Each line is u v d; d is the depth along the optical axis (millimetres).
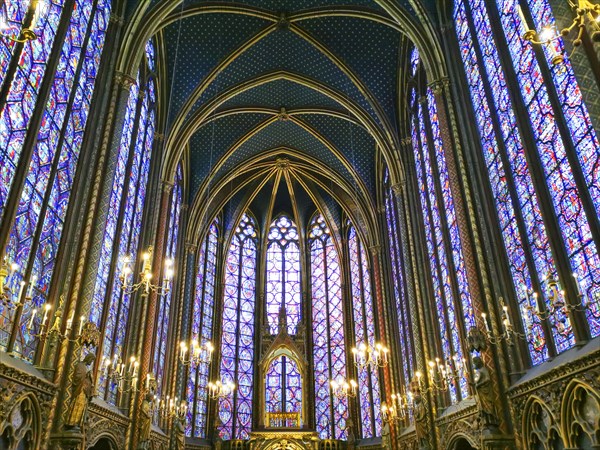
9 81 10023
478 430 14266
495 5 14742
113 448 15797
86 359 12375
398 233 24656
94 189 14469
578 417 10062
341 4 21609
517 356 13125
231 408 30641
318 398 31844
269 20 22578
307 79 25562
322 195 34938
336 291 34062
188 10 20391
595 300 10125
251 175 33312
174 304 26141
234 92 25234
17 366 10141
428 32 18547
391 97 24594
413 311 20891
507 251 14039
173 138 23344
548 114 11883
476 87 16094
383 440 25266
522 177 13125
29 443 10828
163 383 23859
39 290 11875
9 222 10039
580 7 6664
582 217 10555
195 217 29812
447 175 18281
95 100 15359
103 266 15555
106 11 16516
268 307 34562
